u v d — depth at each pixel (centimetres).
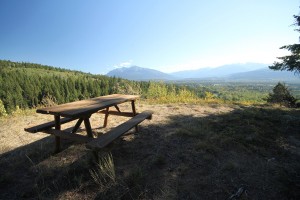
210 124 573
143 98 1237
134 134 506
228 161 364
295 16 822
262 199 269
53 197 281
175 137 476
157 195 278
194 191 286
